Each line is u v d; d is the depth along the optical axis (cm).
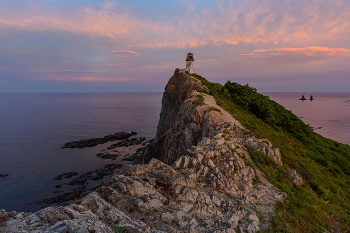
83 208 784
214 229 905
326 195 1723
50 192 3734
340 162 2838
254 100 3919
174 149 2742
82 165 5019
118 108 17650
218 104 3180
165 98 5959
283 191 1432
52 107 18525
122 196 946
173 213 924
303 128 3841
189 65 5934
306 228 1108
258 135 2255
